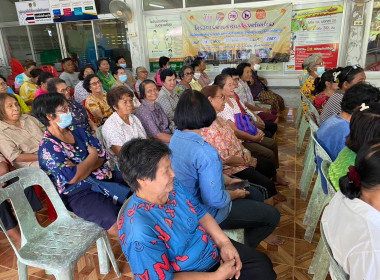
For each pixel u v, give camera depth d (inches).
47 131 64.2
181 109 52.4
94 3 214.7
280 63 199.5
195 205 44.2
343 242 31.4
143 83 97.2
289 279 64.3
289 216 87.3
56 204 63.5
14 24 242.2
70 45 237.0
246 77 133.2
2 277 69.3
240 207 58.1
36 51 247.6
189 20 204.8
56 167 61.3
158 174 35.0
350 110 63.1
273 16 189.5
